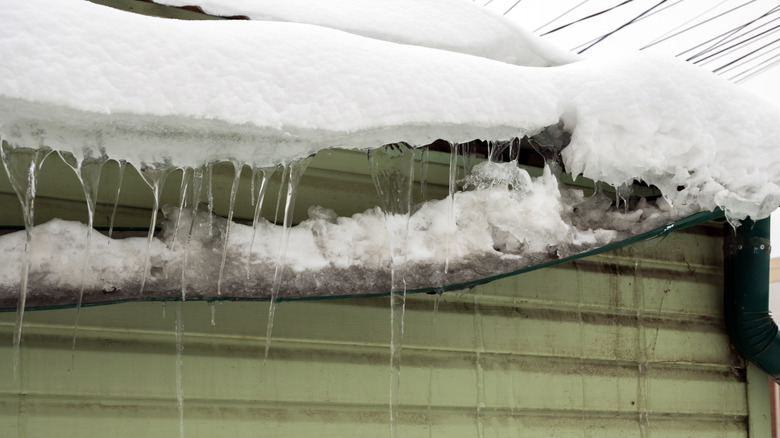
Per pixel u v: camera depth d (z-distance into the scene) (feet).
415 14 7.50
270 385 7.55
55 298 6.00
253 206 7.33
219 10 6.70
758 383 10.34
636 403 9.49
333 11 7.14
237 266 6.54
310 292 6.73
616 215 7.80
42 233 6.11
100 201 6.90
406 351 8.26
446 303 8.55
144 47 5.21
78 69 4.94
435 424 8.25
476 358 8.64
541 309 9.12
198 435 7.18
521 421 8.76
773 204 7.56
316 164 7.54
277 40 5.71
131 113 5.08
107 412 6.91
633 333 9.62
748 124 7.30
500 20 7.70
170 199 7.06
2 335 6.64
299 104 5.59
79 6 5.14
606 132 6.88
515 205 7.23
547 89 6.71
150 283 6.28
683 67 7.22
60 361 6.82
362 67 5.90
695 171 7.22
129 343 7.11
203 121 5.31
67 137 5.20
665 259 9.95
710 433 9.93
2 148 5.17
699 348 10.02
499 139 6.60
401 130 6.05
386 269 7.04
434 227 7.16
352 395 7.89
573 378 9.16
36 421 6.64
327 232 6.99
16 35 4.84
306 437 7.61
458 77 6.28
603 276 9.54
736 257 9.91
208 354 7.37
